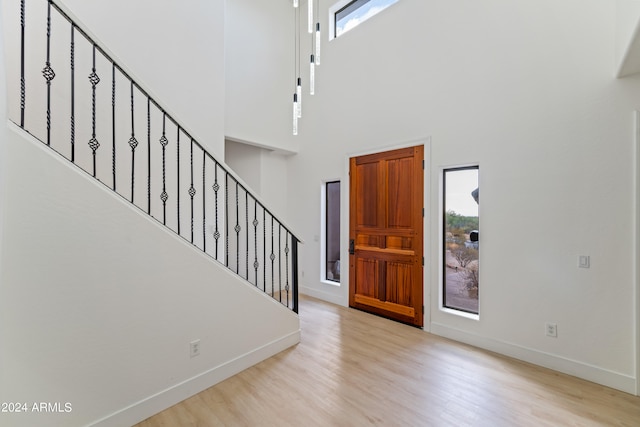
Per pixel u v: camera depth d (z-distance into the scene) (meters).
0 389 1.38
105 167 2.71
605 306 2.29
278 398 2.11
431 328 3.32
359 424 1.85
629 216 2.20
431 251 3.34
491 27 2.90
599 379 2.30
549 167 2.56
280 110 4.79
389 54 3.76
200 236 3.34
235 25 4.18
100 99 2.68
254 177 5.03
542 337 2.58
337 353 2.81
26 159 1.44
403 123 3.61
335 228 4.68
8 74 2.30
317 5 4.70
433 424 1.85
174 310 2.04
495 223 2.87
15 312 1.41
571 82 2.45
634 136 2.18
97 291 1.68
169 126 3.10
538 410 1.98
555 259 2.53
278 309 2.83
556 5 2.52
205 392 2.18
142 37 2.94
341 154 4.36
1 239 1.33
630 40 1.77
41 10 2.41
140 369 1.87
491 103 2.89
